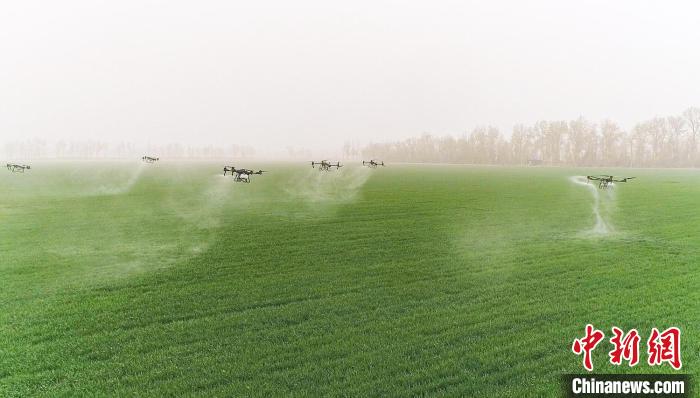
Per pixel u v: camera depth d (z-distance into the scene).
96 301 11.96
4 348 9.06
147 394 7.30
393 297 12.12
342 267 15.41
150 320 10.55
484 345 9.02
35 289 13.05
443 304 11.55
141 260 16.56
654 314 10.62
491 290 12.69
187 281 13.83
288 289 12.91
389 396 7.19
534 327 9.95
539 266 15.43
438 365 8.18
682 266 15.27
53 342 9.34
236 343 9.23
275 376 7.82
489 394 7.26
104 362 8.43
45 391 7.45
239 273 14.71
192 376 7.88
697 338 9.24
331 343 9.18
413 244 19.36
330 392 7.32
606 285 13.08
